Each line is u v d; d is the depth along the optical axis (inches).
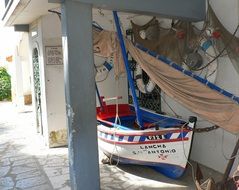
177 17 199.2
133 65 277.4
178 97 180.7
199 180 167.3
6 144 309.4
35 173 227.3
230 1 193.5
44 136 305.3
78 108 170.1
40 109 325.1
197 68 208.8
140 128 206.8
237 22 189.5
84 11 167.2
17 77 491.8
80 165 173.0
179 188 193.2
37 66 322.0
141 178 211.6
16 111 511.8
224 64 201.3
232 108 171.0
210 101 176.7
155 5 186.1
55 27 285.4
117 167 233.9
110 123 239.5
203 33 205.0
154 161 201.6
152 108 277.3
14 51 485.7
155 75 183.2
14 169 237.6
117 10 182.7
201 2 203.3
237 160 191.2
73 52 166.6
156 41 237.3
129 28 278.7
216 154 214.8
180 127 192.9
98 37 205.3
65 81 171.0
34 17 288.0
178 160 193.0
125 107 281.3
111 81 308.3
